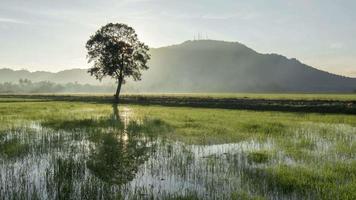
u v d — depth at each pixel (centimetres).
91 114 4341
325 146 2070
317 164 1573
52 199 1085
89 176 1369
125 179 1347
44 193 1144
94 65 8012
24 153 1822
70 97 10369
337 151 1895
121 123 3253
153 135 2527
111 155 1795
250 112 4769
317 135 2528
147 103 7262
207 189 1202
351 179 1320
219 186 1238
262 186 1232
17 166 1534
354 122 3425
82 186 1186
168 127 2967
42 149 1938
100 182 1263
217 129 2825
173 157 1753
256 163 1612
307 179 1297
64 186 1195
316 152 1880
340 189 1166
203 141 2278
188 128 2903
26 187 1202
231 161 1652
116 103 7525
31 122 3322
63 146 2044
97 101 8306
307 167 1501
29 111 4747
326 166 1523
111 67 7806
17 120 3491
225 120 3553
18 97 11012
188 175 1399
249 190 1191
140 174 1422
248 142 2239
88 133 2592
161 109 5462
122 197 1105
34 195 1106
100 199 1085
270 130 2780
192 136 2483
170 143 2194
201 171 1464
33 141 2198
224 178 1342
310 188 1198
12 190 1166
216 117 3922
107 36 7844
